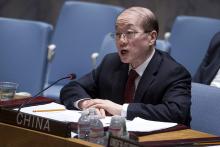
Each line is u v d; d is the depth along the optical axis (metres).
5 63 9.23
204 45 9.44
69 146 4.45
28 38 9.17
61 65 9.83
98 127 4.65
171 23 12.05
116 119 4.68
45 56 9.08
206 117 6.08
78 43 9.83
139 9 6.04
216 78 7.62
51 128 4.58
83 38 9.82
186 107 5.88
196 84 6.27
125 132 4.71
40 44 9.09
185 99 5.93
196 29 9.52
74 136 4.76
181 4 11.95
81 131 4.71
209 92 6.13
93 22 9.82
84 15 9.86
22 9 13.10
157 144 4.48
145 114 5.70
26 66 9.13
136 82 6.19
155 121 5.59
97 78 6.58
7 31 9.27
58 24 9.95
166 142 4.57
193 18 9.59
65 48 9.86
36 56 9.09
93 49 9.77
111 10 9.78
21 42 9.20
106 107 5.74
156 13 12.12
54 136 4.54
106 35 8.96
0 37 9.30
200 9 11.79
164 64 6.14
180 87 6.02
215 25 9.45
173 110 5.77
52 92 9.12
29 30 9.19
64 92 6.55
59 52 9.86
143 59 6.12
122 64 6.36
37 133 4.62
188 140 4.70
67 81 9.76
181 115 5.79
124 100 6.23
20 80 9.14
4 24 9.31
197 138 4.80
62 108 5.83
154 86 6.06
